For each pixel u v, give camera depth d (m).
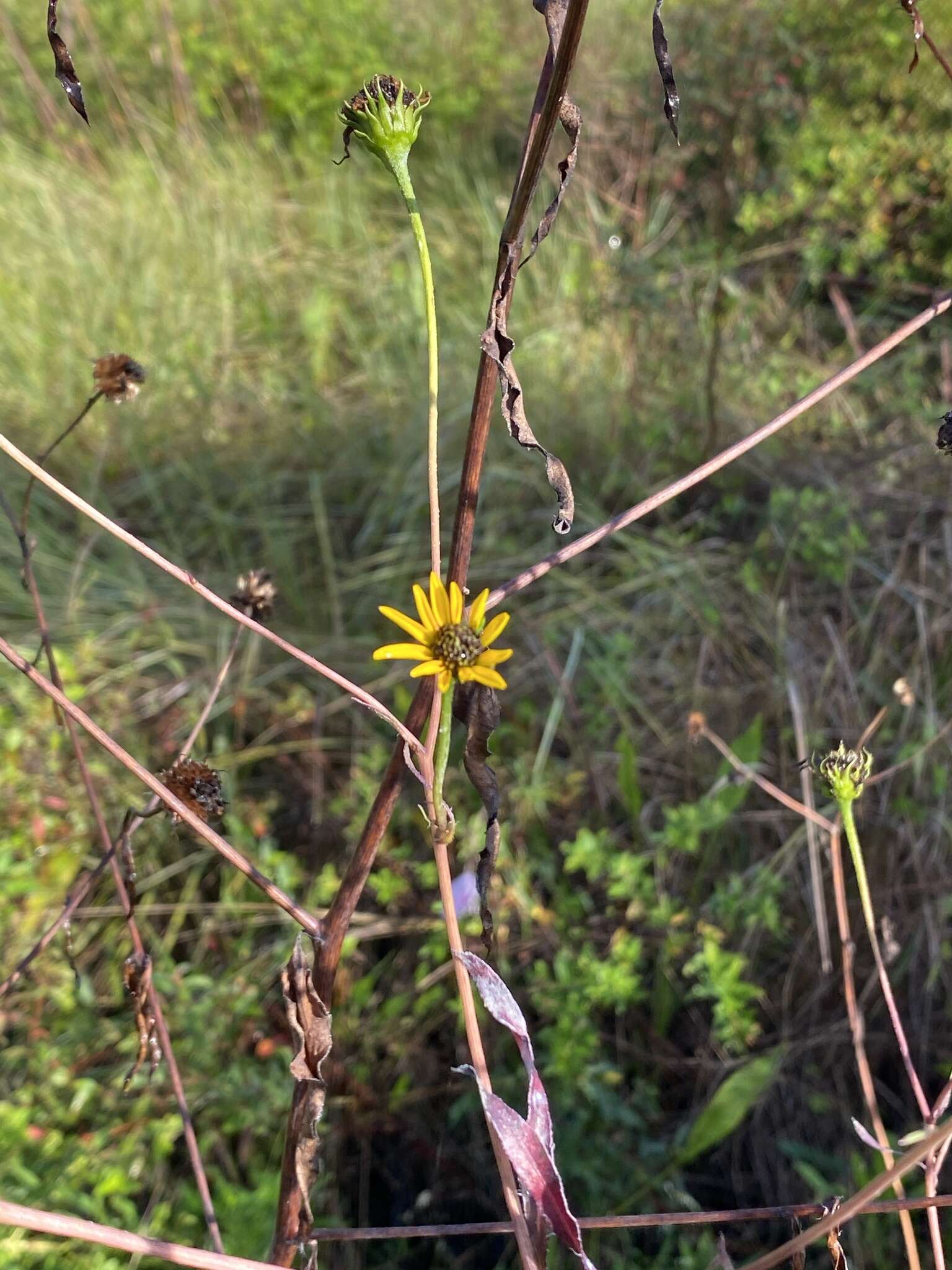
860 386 1.78
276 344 1.96
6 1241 0.76
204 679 1.30
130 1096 0.91
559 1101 0.94
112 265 2.05
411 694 1.24
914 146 2.01
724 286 1.83
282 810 1.21
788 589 1.36
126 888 0.60
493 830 0.40
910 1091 1.00
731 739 1.18
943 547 1.38
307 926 0.41
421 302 1.98
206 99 2.53
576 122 0.36
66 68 0.39
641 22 2.43
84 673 1.26
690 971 0.94
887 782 1.12
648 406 1.72
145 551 0.38
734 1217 0.43
